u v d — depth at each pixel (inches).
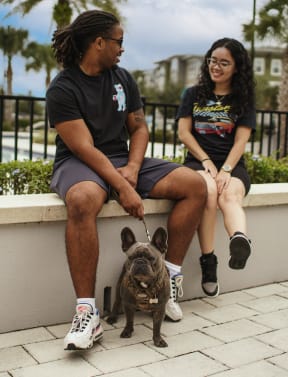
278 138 247.4
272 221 165.5
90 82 132.0
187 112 159.9
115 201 134.0
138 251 116.2
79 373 108.4
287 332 131.6
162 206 141.4
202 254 149.5
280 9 627.8
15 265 125.7
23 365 110.9
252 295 158.1
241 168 154.4
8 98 186.9
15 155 191.8
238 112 155.3
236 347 122.6
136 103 142.9
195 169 153.6
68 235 121.2
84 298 121.0
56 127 129.5
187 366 113.0
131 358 115.7
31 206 124.3
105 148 137.5
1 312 125.5
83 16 130.5
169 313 134.9
